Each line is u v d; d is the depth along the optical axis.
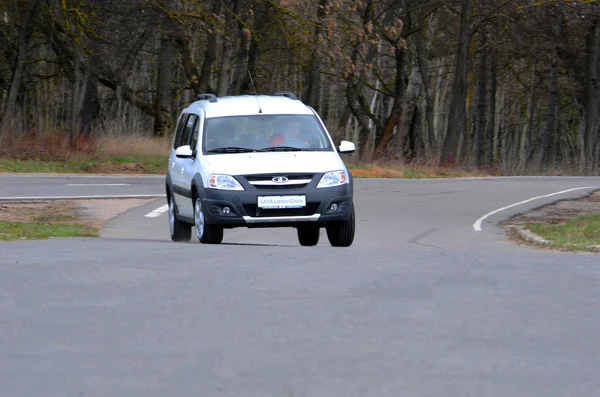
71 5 126.31
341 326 23.86
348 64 133.38
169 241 48.06
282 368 19.66
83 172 115.44
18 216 63.62
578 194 89.44
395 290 29.25
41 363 20.06
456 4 172.12
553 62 186.75
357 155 138.38
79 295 28.05
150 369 19.55
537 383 18.67
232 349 21.34
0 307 26.20
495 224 63.53
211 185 43.97
